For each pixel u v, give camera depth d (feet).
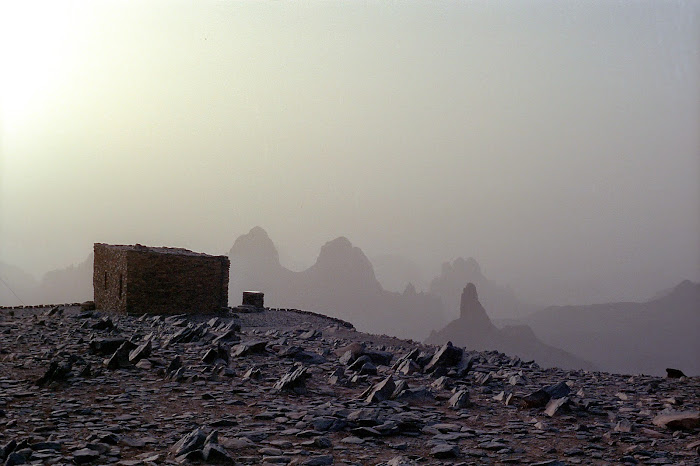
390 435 36.27
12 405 39.99
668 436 40.19
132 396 44.11
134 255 114.42
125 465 28.45
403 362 65.00
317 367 61.36
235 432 35.24
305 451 31.76
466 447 34.60
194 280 121.49
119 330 80.12
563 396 49.08
